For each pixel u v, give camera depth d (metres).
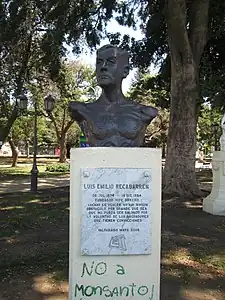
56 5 14.99
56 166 28.61
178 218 9.05
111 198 3.58
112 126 3.95
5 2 15.86
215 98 16.77
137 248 3.62
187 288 4.77
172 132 12.57
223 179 9.79
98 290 3.61
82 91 32.09
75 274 3.59
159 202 3.66
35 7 16.06
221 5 14.03
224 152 9.76
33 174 14.04
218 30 14.70
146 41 16.39
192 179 12.30
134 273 3.64
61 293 4.53
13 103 20.58
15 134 33.75
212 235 7.46
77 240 3.58
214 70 16.59
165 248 6.44
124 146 3.93
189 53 12.16
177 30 11.71
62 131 38.09
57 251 6.03
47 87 22.84
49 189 14.91
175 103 12.53
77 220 3.57
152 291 3.67
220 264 5.69
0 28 16.39
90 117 4.01
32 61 19.69
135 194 3.61
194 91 12.46
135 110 4.12
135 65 17.05
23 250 6.10
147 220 3.63
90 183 3.55
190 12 13.70
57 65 18.58
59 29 14.95
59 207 10.12
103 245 3.58
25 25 16.98
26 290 4.60
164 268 5.46
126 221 3.60
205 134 35.88
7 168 31.31
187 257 6.00
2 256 5.77
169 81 17.52
